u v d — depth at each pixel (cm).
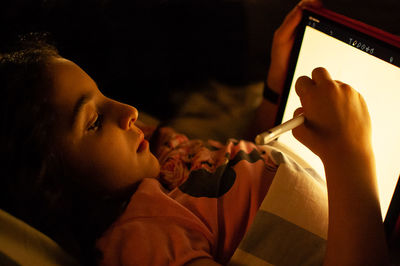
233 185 75
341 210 58
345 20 78
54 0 117
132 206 71
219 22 143
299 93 69
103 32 124
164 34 137
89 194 73
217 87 132
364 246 56
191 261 62
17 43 88
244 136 114
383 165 70
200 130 117
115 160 70
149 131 105
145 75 129
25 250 61
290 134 86
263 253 64
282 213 67
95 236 75
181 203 74
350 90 65
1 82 68
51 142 66
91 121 68
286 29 94
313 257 63
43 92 66
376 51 71
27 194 67
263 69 138
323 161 63
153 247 64
